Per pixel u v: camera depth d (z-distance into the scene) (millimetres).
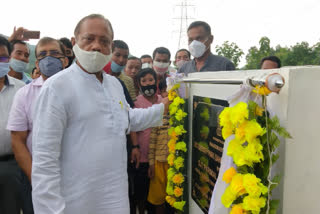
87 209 1506
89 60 1488
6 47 2311
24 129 2072
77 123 1491
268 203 1039
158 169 2729
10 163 2266
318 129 1130
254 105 1097
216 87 1824
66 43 3242
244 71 1464
